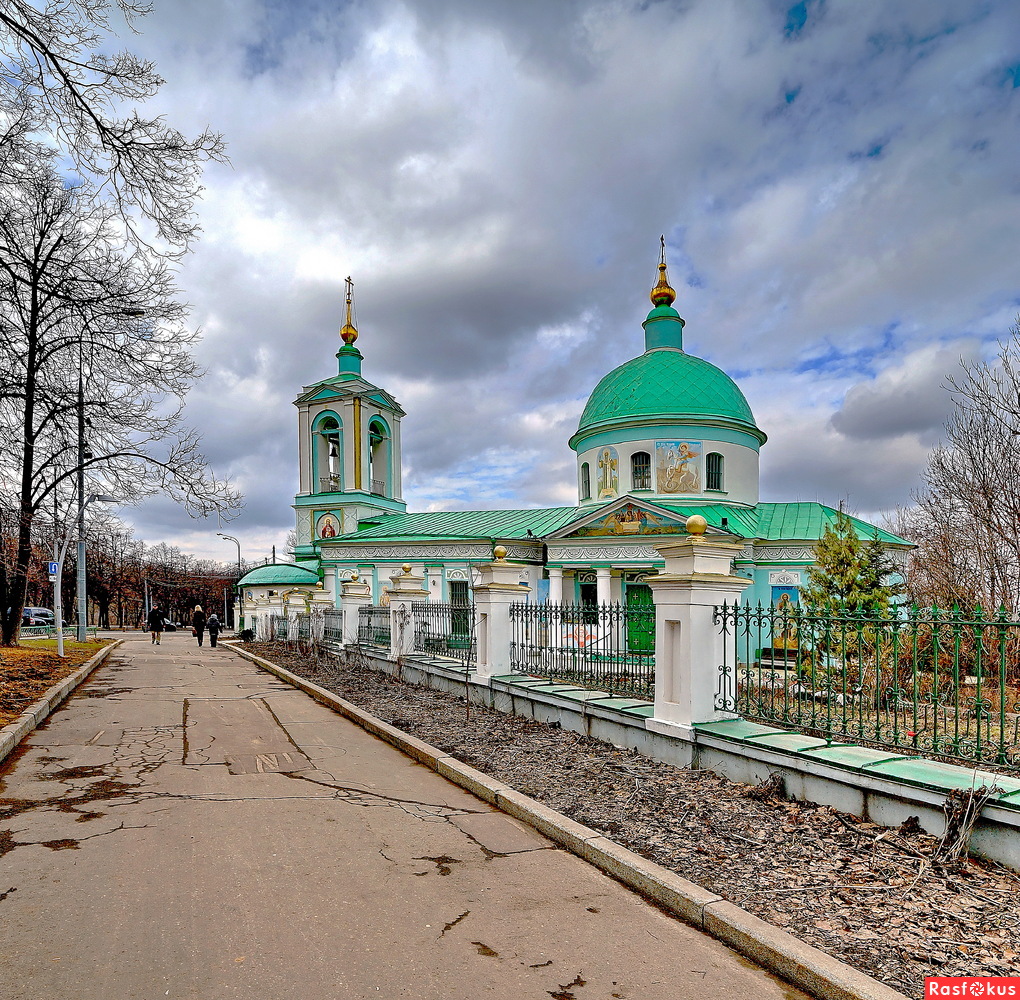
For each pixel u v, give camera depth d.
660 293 30.12
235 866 4.82
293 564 38.12
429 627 14.64
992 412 18.05
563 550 24.39
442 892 4.45
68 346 16.16
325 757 8.20
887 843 5.04
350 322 42.69
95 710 11.10
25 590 19.66
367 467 38.66
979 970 3.45
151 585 66.94
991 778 5.12
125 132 10.03
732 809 5.89
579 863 4.99
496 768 7.32
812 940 3.72
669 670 7.62
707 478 25.95
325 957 3.61
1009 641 11.29
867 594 13.02
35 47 9.06
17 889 4.40
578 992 3.34
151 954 3.61
